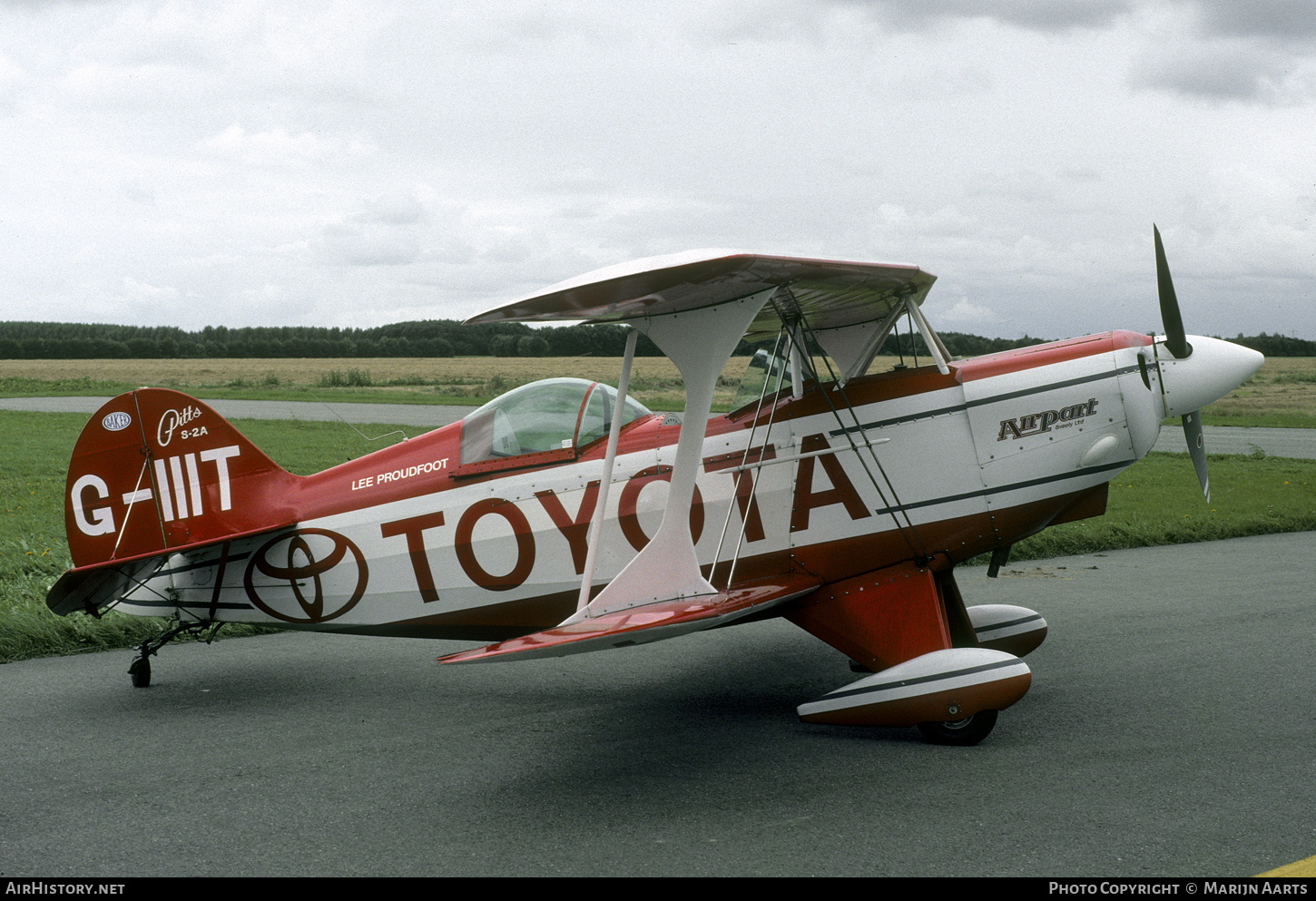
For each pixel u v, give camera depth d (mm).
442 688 5219
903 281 4477
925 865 2848
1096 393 4602
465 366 76312
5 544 8992
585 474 4812
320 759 4023
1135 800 3320
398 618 5125
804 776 3711
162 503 5363
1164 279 4660
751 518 4672
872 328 5496
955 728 4051
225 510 5324
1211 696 4656
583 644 3574
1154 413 4672
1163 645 5727
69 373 66312
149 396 5363
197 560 5352
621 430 4902
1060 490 4648
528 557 4859
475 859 2996
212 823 3326
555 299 3582
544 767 3902
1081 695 4742
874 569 4672
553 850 3053
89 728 4492
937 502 4613
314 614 5238
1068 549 9633
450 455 5055
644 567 4258
